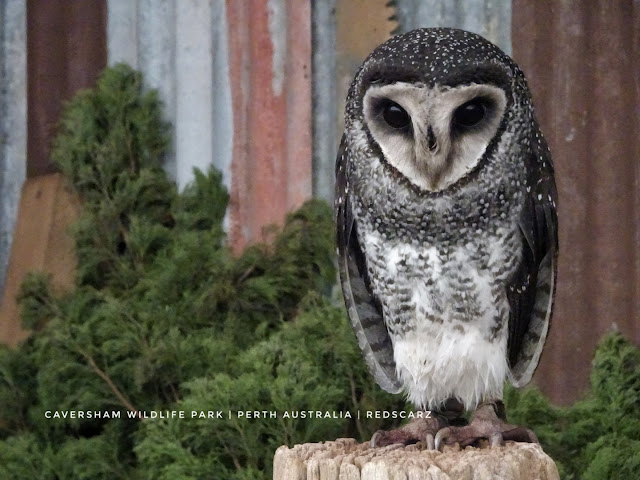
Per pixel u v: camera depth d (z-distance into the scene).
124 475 8.71
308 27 9.76
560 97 9.59
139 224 9.41
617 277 9.53
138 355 8.76
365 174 6.17
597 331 9.53
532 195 6.21
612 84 9.56
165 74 10.07
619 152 9.55
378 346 6.79
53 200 9.88
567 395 9.52
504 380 6.28
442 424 6.19
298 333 8.17
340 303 8.76
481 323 6.18
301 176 9.77
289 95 9.80
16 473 8.61
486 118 5.92
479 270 6.12
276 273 9.12
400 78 5.73
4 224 10.40
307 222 9.23
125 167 9.72
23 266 9.76
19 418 9.17
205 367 8.54
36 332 9.39
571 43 9.59
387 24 9.77
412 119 5.78
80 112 9.70
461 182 5.97
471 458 5.20
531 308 6.48
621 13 9.55
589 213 9.56
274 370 7.99
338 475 5.19
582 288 9.55
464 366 6.20
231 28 9.87
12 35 10.32
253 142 9.85
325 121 9.82
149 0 10.09
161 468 7.98
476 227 6.06
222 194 9.73
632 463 7.64
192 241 9.07
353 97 6.19
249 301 9.10
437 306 6.19
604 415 8.18
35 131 10.27
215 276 9.00
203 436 7.84
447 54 5.71
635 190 9.54
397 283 6.26
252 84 9.84
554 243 6.41
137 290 9.20
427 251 6.13
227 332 8.82
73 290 9.41
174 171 10.02
